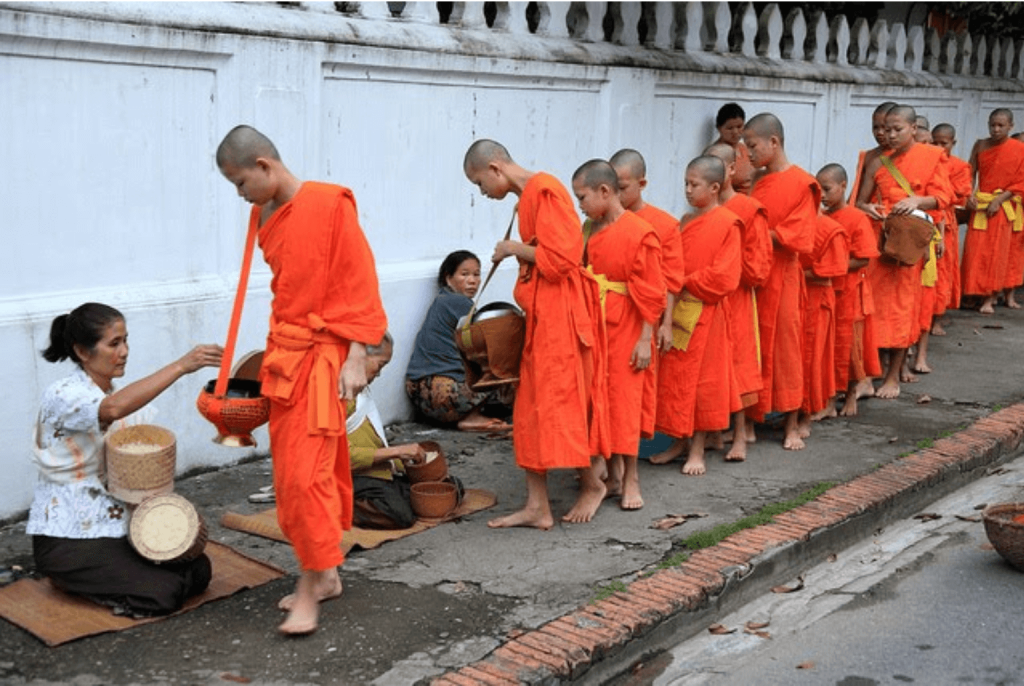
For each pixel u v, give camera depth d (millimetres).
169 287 5680
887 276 8094
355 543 5059
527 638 4266
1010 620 4930
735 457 6648
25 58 4973
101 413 4250
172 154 5637
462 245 7344
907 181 8109
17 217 5047
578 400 5254
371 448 5391
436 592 4664
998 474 7160
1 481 5109
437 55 6750
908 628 4855
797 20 10211
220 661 4027
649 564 5031
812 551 5512
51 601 4398
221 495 5695
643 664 4500
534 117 7586
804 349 7078
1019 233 11422
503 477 6195
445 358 6930
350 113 6438
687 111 8844
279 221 4090
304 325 4133
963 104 12695
